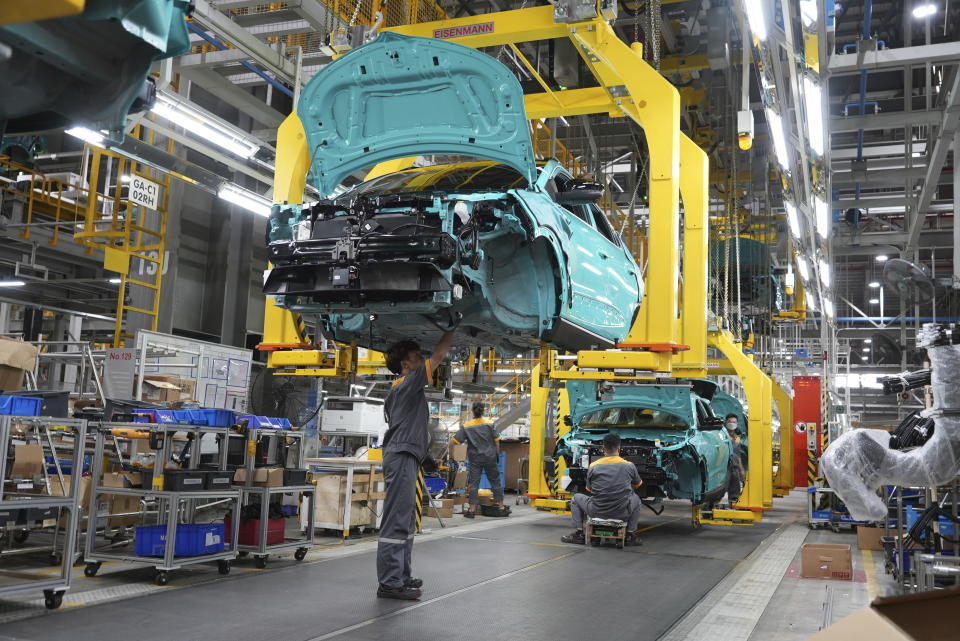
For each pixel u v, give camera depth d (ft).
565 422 37.73
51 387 41.37
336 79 18.42
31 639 13.48
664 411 34.37
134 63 7.34
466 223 16.16
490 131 17.94
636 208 68.95
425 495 37.04
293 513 26.96
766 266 57.88
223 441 21.71
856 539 33.45
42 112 8.17
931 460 14.84
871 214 75.82
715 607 18.19
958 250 43.11
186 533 19.69
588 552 26.99
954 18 49.39
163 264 39.96
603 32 27.84
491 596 18.51
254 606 16.58
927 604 3.24
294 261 16.74
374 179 22.21
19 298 46.26
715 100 58.29
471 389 55.98
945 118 41.57
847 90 57.57
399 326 19.44
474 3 48.01
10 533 23.75
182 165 31.12
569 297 18.92
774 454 61.67
